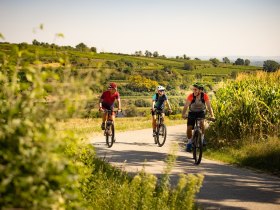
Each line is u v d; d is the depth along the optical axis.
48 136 4.62
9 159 4.34
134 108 152.00
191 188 8.86
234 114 23.61
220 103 24.83
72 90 4.77
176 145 10.38
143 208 8.77
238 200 11.54
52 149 4.55
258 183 13.81
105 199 9.65
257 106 23.11
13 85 5.23
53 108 4.79
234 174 15.34
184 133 33.25
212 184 13.50
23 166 4.43
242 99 23.95
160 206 8.84
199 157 17.22
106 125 23.11
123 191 9.36
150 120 57.56
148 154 20.38
